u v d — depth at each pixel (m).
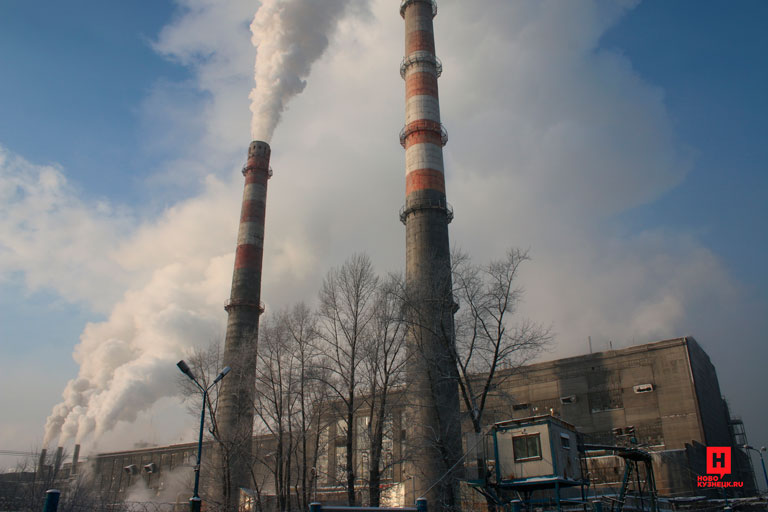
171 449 87.56
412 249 54.75
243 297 72.19
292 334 42.12
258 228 77.25
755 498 38.59
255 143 82.19
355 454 43.78
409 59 64.69
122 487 89.00
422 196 56.78
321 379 36.81
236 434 44.53
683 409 50.81
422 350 37.00
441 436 35.56
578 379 56.59
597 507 25.16
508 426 30.73
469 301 37.56
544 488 30.22
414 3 68.44
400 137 62.28
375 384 36.50
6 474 68.31
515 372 37.22
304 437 38.53
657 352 53.72
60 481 70.31
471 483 31.80
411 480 41.28
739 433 70.44
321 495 48.53
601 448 33.62
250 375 45.19
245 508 51.62
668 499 40.47
